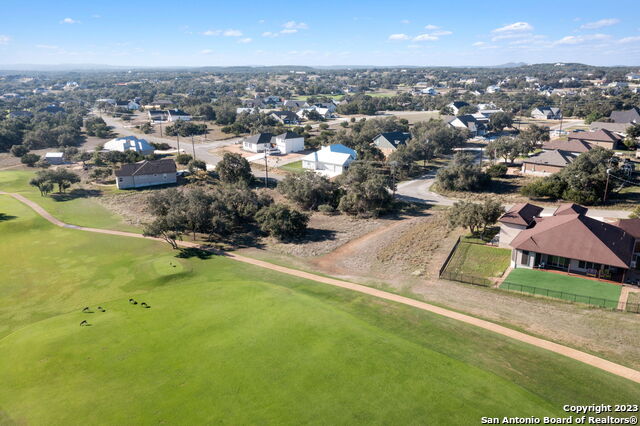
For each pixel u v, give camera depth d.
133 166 98.12
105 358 33.00
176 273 51.94
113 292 47.84
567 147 105.69
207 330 36.78
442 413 25.72
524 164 99.31
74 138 158.50
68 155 128.12
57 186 98.25
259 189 96.69
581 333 35.69
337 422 25.17
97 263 56.00
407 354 32.16
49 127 170.12
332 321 37.56
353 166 90.19
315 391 28.02
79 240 64.56
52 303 45.50
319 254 59.12
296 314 39.09
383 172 105.38
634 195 78.06
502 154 107.31
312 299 43.00
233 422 25.48
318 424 25.06
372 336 34.88
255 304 41.88
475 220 58.44
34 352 34.28
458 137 128.25
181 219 61.78
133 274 52.16
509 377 29.72
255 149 135.12
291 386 28.59
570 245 46.59
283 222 64.81
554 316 38.72
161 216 62.97
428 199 85.06
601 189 75.56
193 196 68.94
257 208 74.00
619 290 42.50
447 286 46.53
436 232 64.31
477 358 32.25
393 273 51.19
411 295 44.75
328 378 29.31
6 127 160.25
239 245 63.28
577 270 47.06
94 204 85.06
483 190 88.31
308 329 36.19
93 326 38.53
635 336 34.62
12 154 139.50
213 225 64.19
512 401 26.80
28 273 53.00
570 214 51.94
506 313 39.84
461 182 87.75
